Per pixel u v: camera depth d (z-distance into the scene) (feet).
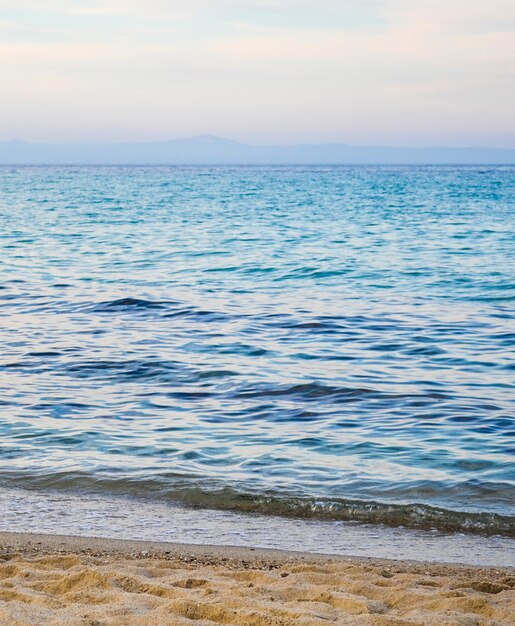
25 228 152.25
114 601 17.29
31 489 27.66
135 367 45.83
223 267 95.09
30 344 51.85
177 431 34.35
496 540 23.80
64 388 41.39
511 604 17.76
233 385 42.09
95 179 544.62
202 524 24.71
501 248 115.75
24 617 15.94
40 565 20.34
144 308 65.87
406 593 18.37
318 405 38.65
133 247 118.83
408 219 174.40
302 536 23.86
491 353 49.88
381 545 23.22
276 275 88.33
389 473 29.22
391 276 86.94
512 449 32.01
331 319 61.16
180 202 247.91
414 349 51.01
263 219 175.94
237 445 32.50
